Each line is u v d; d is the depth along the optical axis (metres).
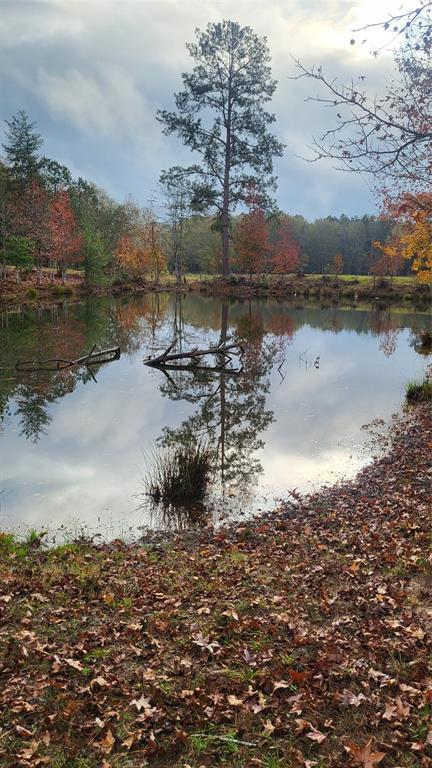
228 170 53.28
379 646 4.28
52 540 7.40
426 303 54.59
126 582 5.76
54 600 5.26
